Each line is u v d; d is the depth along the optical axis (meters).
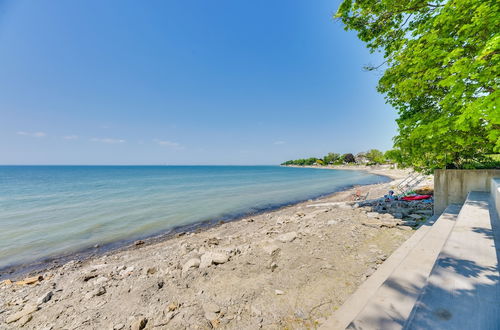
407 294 2.72
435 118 7.01
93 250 10.26
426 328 1.61
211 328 3.37
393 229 7.37
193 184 44.38
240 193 29.89
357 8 8.08
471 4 5.00
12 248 10.56
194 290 4.51
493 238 3.29
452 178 7.87
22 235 12.53
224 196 27.12
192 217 16.67
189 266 5.57
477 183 7.41
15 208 20.34
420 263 3.45
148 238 11.92
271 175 78.81
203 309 3.83
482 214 4.61
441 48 5.71
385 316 2.37
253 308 3.72
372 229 7.46
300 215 13.25
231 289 4.39
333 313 3.40
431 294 1.98
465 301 1.85
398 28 7.94
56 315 4.22
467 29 5.16
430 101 8.20
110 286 5.24
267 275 4.82
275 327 3.26
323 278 4.48
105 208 20.06
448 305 1.82
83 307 4.38
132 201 23.83
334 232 7.34
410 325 1.66
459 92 4.79
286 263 5.29
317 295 3.93
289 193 29.39
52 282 6.22
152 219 16.09
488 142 6.89
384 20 7.92
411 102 8.55
